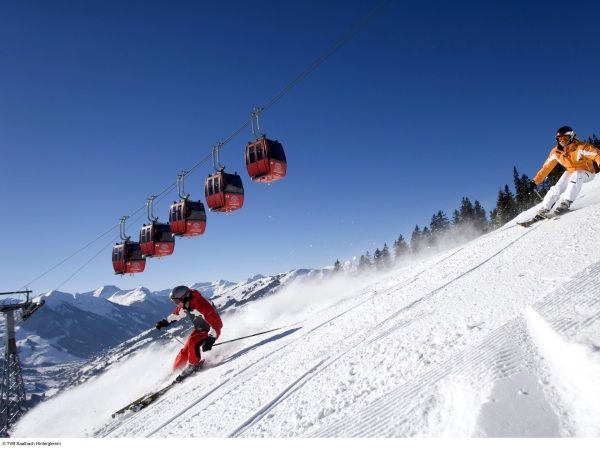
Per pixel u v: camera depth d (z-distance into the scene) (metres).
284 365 5.21
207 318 8.47
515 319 3.12
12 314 25.58
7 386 23.92
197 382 7.18
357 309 7.37
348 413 2.80
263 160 13.38
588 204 8.10
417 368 3.03
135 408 7.37
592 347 1.90
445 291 5.53
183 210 18.33
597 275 3.15
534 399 1.85
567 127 7.91
